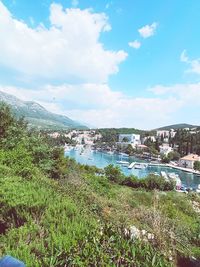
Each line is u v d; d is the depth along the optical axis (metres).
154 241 5.17
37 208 5.61
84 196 9.86
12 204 5.45
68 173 17.62
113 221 6.11
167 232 5.83
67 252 3.72
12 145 15.59
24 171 10.47
